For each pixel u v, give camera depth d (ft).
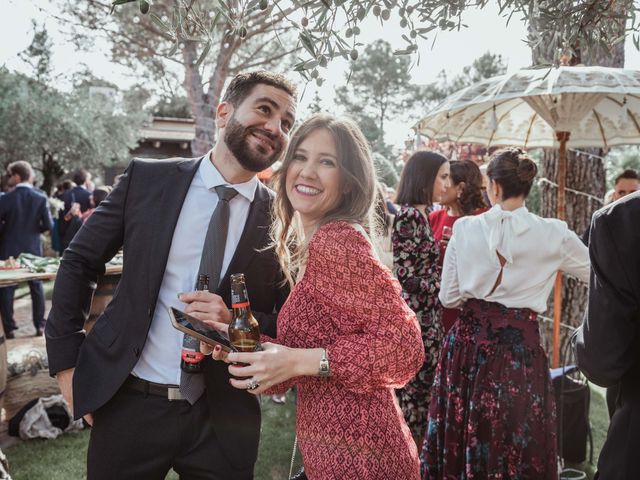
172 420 5.94
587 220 16.49
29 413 12.50
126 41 26.58
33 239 21.36
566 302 15.99
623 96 11.85
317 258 4.74
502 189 8.17
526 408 7.86
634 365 4.77
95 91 57.57
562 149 12.21
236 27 4.03
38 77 53.16
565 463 11.32
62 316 6.01
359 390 4.61
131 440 5.93
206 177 6.19
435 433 8.82
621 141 13.83
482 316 8.25
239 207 6.27
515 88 10.29
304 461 5.07
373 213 5.30
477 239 8.18
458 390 8.38
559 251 7.99
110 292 13.55
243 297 5.02
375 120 103.60
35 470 10.98
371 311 4.58
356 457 4.74
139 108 51.21
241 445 6.10
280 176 5.75
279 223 5.99
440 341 10.34
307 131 5.23
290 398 15.39
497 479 7.90
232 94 6.00
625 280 4.59
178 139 63.10
